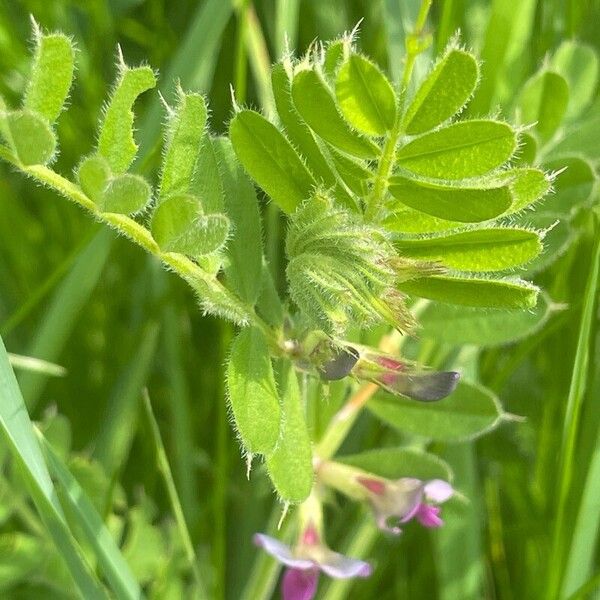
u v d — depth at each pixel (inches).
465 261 4.0
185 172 3.9
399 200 3.9
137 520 5.9
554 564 5.9
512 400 7.1
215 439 7.6
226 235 3.5
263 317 4.4
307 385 5.1
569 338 6.6
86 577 4.7
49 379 7.8
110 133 3.8
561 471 5.6
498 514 7.0
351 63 3.5
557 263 6.6
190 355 7.8
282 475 4.1
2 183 7.9
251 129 4.0
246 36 7.3
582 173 5.5
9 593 5.7
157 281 7.4
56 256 7.9
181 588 5.9
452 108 3.6
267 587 5.8
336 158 4.0
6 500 5.8
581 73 6.5
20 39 8.1
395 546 6.9
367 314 3.6
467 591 6.3
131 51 8.6
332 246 3.6
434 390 4.0
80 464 5.8
